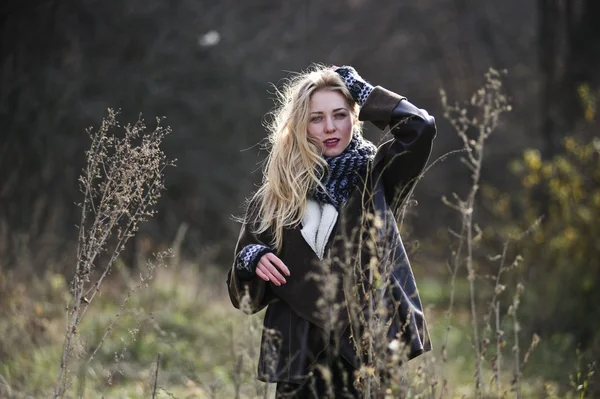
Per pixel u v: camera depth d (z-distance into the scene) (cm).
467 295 1309
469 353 982
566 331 1102
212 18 2692
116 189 543
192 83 2598
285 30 2939
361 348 486
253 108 2617
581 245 1251
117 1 2539
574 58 1777
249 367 505
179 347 967
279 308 525
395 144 527
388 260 485
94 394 754
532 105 3219
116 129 2419
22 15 2331
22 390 761
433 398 527
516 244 1307
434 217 2975
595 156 1302
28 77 2303
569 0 1784
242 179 2566
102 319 1069
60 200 2095
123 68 2508
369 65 3184
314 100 535
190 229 2456
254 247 523
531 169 1402
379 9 3234
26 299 1086
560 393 801
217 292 1466
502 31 3372
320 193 522
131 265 1587
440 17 3300
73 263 1406
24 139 2245
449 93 3219
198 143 2558
